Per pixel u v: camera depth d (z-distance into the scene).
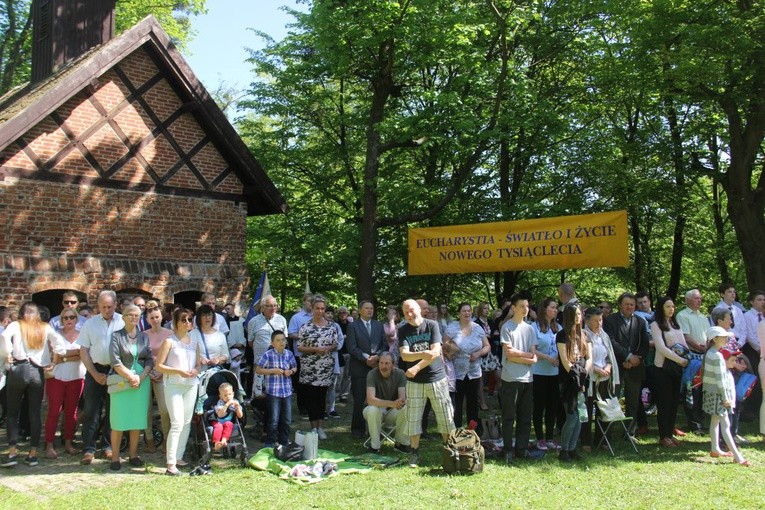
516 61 20.53
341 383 13.45
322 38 16.73
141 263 14.02
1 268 12.12
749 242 15.93
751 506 6.31
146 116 14.39
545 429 9.86
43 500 6.58
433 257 14.70
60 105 12.75
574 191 20.38
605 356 8.58
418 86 20.36
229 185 15.64
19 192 12.55
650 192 19.23
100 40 16.73
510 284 21.38
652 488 6.91
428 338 7.97
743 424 10.29
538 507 6.30
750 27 14.01
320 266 22.05
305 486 7.08
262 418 9.53
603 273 22.62
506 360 8.23
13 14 26.30
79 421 9.66
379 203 19.80
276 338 8.76
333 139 22.36
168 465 7.69
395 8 15.93
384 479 7.30
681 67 14.30
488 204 20.53
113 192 13.80
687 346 9.30
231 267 15.48
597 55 19.83
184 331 7.98
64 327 8.96
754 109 15.48
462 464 7.47
